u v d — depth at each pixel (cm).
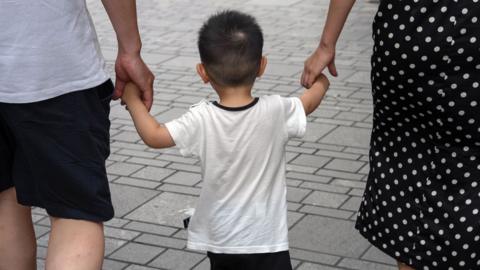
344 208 459
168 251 414
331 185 492
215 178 297
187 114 297
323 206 462
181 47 838
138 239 427
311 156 538
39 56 276
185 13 998
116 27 310
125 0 305
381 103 302
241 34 289
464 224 291
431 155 296
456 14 272
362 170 514
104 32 905
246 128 291
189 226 310
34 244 330
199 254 410
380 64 293
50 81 279
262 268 302
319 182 496
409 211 303
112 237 430
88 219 294
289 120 300
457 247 294
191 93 686
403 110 297
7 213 322
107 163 534
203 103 298
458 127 284
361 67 745
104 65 298
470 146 287
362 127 591
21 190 301
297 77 719
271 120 294
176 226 443
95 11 1013
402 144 302
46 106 282
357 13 983
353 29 898
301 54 795
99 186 293
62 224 295
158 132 296
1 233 322
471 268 297
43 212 459
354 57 780
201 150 296
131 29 310
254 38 290
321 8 1001
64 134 286
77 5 281
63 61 279
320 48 323
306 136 574
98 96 295
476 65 276
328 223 441
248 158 293
